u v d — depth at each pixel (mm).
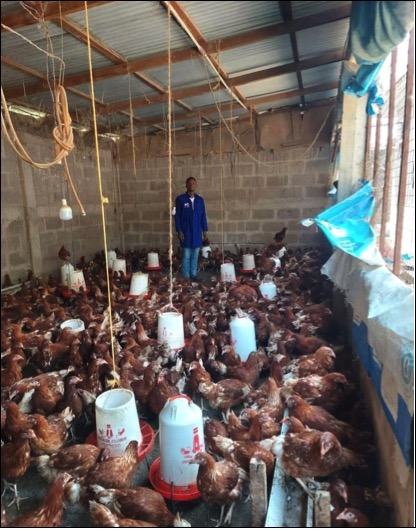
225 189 9477
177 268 8258
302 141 8797
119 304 5480
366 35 1664
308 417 2611
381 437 2398
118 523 1881
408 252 2994
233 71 5176
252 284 6457
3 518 2082
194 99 6836
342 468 2283
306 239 9195
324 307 4895
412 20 1535
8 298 5562
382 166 3787
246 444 2369
